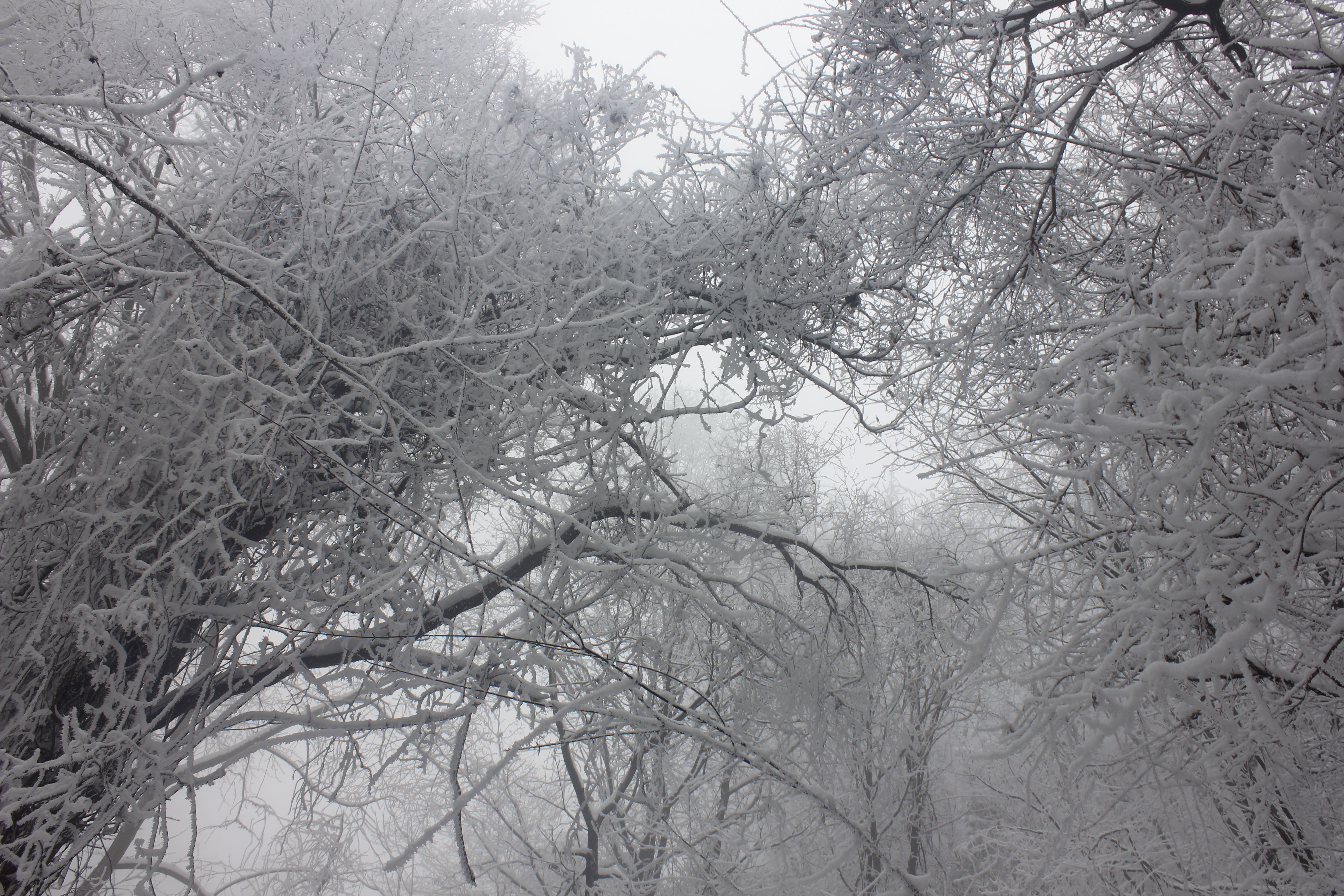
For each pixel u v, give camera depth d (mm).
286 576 3680
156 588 3379
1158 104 3838
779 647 5668
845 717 5980
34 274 2988
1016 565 3107
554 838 6996
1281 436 2430
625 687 3703
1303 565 2719
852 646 6523
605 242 3988
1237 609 2283
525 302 4148
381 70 3529
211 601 3551
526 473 4152
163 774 3240
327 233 3473
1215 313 2547
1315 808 3422
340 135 3527
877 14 3631
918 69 3605
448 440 3426
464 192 3369
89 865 3295
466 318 3643
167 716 3701
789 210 4152
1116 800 3246
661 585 4406
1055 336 4066
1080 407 2312
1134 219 4066
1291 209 1989
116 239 3176
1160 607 2537
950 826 7949
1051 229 4039
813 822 6047
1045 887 5086
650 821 5914
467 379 3902
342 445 3668
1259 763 3504
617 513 5098
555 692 4145
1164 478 2320
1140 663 2766
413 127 3805
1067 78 3363
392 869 3152
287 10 3510
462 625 4820
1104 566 3297
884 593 7965
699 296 4695
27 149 3105
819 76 3785
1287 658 3617
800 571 6238
